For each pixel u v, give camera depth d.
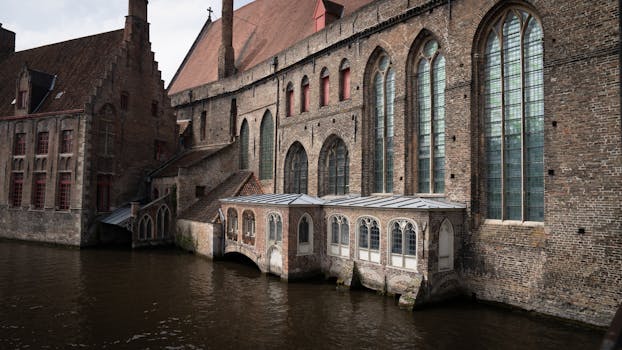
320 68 25.00
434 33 18.00
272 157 29.98
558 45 13.66
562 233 13.32
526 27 15.08
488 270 15.30
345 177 23.48
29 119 31.80
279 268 19.42
